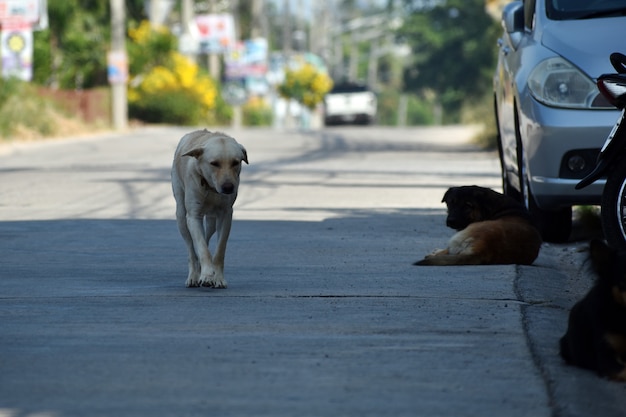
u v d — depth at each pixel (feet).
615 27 45.68
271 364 25.89
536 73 45.24
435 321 30.55
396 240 48.34
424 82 384.88
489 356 26.58
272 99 371.15
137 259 43.55
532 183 45.34
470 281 36.78
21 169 96.73
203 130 37.42
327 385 24.09
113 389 23.82
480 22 367.45
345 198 67.97
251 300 33.99
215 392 23.57
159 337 28.76
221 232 36.37
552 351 27.22
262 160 108.27
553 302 33.81
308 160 107.76
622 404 23.04
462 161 104.01
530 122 45.09
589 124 43.55
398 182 79.41
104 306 33.17
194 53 281.54
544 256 43.50
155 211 61.82
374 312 31.89
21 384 24.25
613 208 38.52
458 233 40.68
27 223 55.88
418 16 383.45
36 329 29.86
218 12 355.56
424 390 23.72
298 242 47.80
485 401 22.97
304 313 31.86
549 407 22.62
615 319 24.02
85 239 49.57
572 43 45.29
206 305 33.22
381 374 24.99
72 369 25.52
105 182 80.89
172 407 22.48
